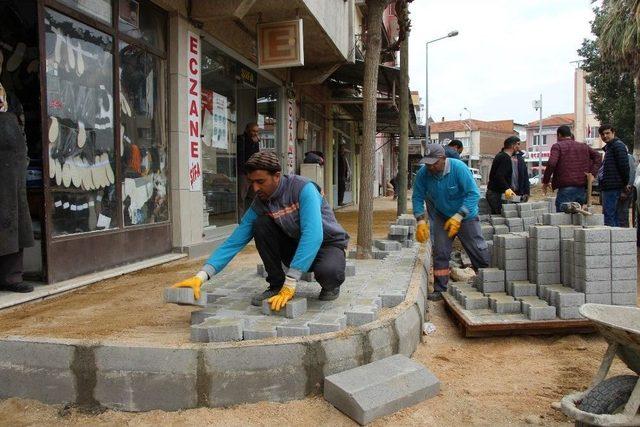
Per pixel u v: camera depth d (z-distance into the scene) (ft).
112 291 17.43
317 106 51.88
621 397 9.13
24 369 11.15
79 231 18.71
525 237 17.48
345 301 14.33
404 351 13.28
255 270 19.84
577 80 183.42
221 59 30.58
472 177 19.24
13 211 15.05
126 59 21.52
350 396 10.50
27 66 17.28
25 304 15.40
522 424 10.55
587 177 27.02
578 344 14.90
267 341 11.24
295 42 29.12
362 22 58.18
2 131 14.82
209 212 29.55
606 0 65.10
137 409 10.77
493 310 16.56
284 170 40.55
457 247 30.25
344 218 50.75
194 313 13.28
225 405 10.85
